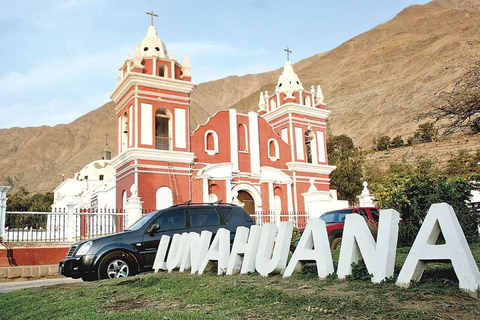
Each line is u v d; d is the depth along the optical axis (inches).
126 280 375.9
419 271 255.8
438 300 221.3
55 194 2866.6
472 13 7637.8
